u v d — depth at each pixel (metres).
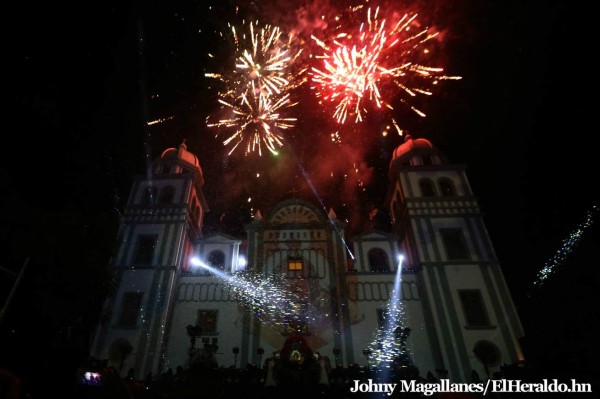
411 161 32.50
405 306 25.80
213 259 29.81
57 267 17.48
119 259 26.88
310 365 20.80
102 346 23.30
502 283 25.39
